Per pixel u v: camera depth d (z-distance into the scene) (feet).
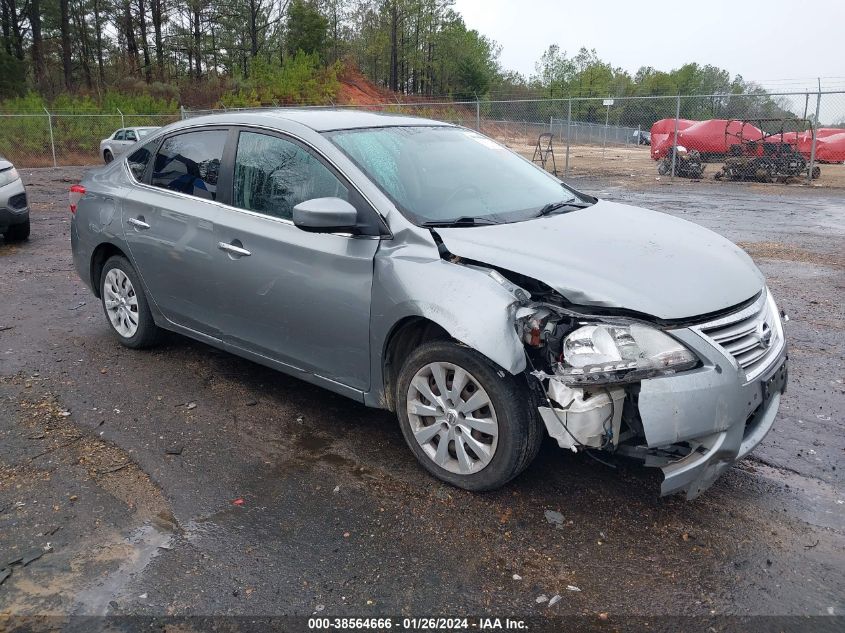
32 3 167.53
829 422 13.39
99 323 19.36
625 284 9.68
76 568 9.05
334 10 239.09
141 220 15.43
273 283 12.60
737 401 9.41
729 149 65.82
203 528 9.93
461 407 10.55
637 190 56.70
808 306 21.36
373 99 184.96
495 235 10.98
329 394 14.67
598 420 9.42
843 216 41.19
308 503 10.57
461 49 248.73
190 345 17.47
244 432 12.91
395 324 10.91
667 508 10.46
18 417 13.39
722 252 11.47
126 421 13.30
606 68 302.25
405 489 10.96
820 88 58.75
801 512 10.42
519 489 10.93
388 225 11.27
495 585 8.79
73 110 105.29
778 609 8.39
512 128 93.97
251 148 13.55
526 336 9.68
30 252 29.48
